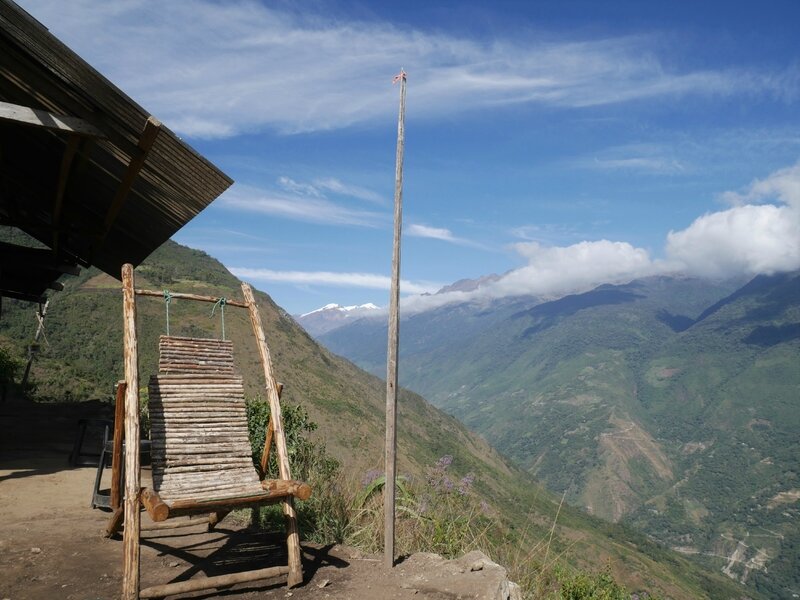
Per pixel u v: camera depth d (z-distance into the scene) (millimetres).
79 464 8047
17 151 9578
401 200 5082
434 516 6219
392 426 4859
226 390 4586
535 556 6023
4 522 5148
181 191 8031
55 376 32375
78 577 4008
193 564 4438
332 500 6340
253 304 5207
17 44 5598
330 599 3934
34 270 15133
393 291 4969
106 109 6102
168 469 3996
